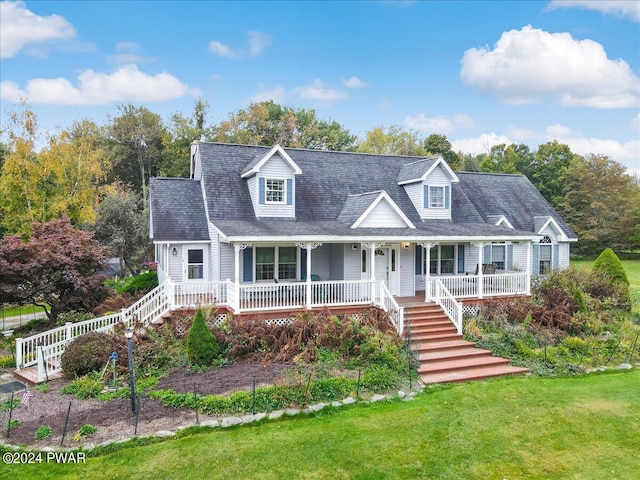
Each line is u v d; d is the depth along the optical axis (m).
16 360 14.98
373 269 18.30
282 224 19.05
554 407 11.51
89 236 20.62
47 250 18.05
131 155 55.62
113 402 11.31
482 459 8.93
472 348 15.75
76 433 9.63
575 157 61.16
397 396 11.95
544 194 67.94
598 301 21.08
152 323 16.22
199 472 8.29
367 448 9.22
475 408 11.38
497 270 24.72
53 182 32.53
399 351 14.43
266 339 14.74
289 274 20.33
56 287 18.69
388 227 20.09
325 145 55.97
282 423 10.28
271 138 53.06
